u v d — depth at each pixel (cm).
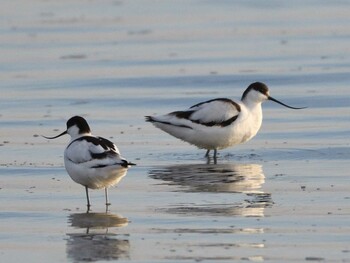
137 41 3114
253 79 2506
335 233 1226
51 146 1845
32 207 1409
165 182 1559
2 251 1188
